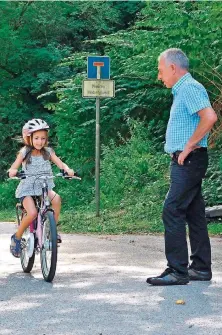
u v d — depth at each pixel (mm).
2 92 39125
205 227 11594
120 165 24297
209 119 10945
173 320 9078
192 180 11195
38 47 39812
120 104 28266
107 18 40188
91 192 26672
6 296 10602
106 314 9398
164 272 11234
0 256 14555
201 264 11570
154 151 25641
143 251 14859
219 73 23859
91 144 28859
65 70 38562
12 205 30688
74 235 18031
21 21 40000
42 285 11320
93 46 41000
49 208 11766
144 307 9727
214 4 22766
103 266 13016
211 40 23391
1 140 38062
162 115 27797
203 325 8859
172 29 23547
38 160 12258
